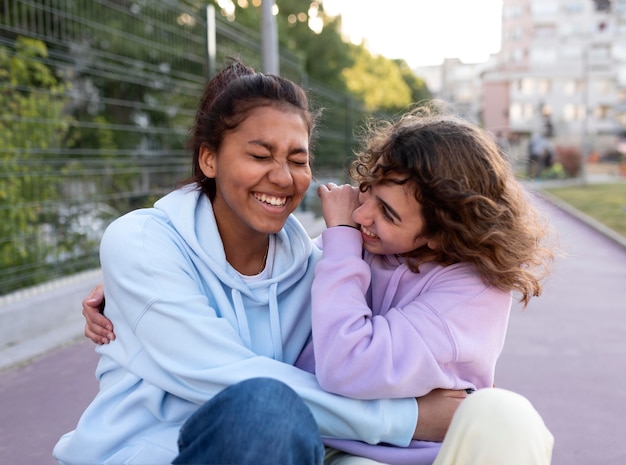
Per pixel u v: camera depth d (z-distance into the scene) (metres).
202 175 1.59
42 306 4.24
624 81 47.12
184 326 1.36
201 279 1.50
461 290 1.48
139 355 1.41
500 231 1.48
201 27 6.55
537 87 47.06
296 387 1.33
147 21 5.93
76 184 5.20
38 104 5.39
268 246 1.62
